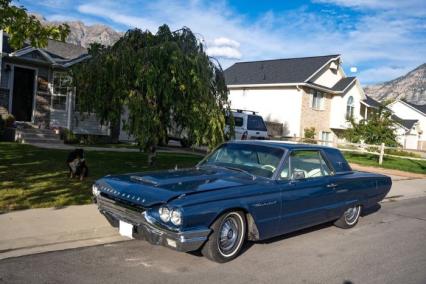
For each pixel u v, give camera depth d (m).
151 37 11.94
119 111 11.59
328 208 7.33
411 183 16.91
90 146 17.55
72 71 11.79
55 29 9.73
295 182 6.62
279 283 5.27
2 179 9.38
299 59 34.66
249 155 6.94
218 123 11.24
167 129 12.08
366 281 5.57
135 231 5.48
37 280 4.80
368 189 8.33
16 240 5.88
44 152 13.85
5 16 9.12
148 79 10.55
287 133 31.34
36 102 18.62
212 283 5.07
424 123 56.66
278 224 6.38
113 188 5.71
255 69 35.28
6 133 16.92
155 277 5.12
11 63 17.62
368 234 8.09
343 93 33.75
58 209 7.52
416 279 5.76
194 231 5.15
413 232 8.56
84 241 6.32
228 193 5.63
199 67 11.27
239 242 5.89
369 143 26.12
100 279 4.96
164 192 5.33
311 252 6.65
